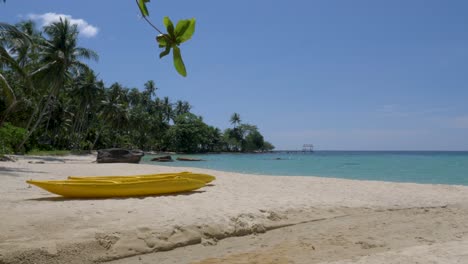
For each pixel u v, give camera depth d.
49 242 5.45
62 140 51.03
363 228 7.61
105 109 50.44
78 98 43.34
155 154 69.69
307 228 7.59
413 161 45.06
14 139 24.47
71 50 32.19
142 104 73.75
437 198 11.12
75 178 11.16
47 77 30.56
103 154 27.03
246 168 29.78
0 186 10.90
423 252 5.60
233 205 8.73
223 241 6.62
